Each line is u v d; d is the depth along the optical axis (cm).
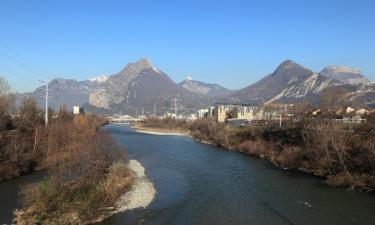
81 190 4088
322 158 6538
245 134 11831
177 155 9888
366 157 5716
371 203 4712
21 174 6228
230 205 4722
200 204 4778
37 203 3666
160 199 5019
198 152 10619
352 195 5138
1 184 5475
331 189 5531
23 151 6800
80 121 12888
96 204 3997
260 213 4359
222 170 7400
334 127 6894
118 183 5462
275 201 4884
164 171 7275
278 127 10756
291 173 6975
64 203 3722
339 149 6319
